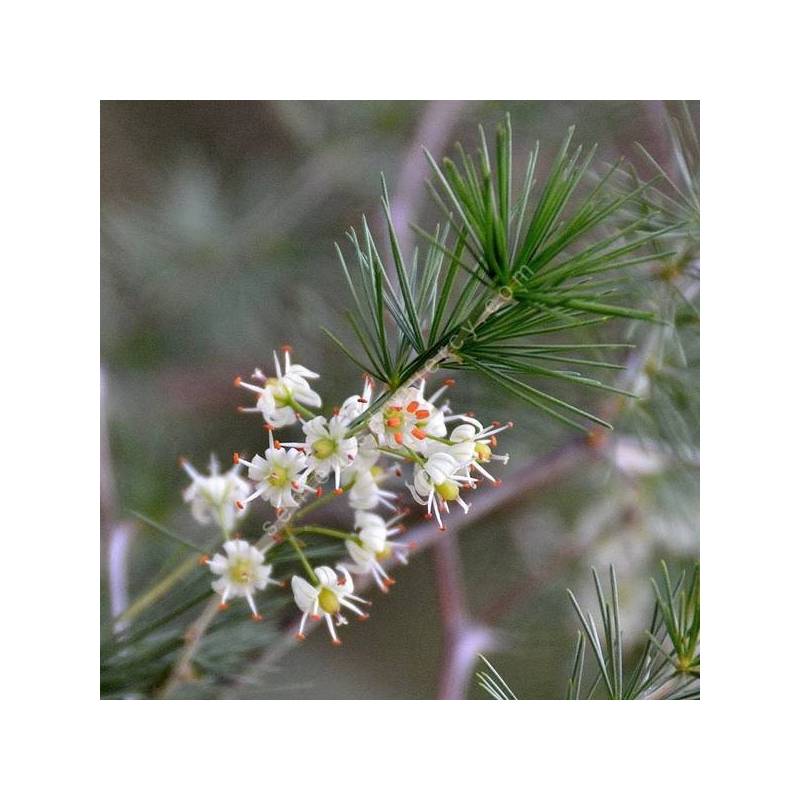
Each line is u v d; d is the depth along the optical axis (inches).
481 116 17.7
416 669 18.2
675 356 14.6
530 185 11.6
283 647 13.9
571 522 16.6
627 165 14.6
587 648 16.1
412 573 18.6
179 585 14.0
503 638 15.5
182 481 15.8
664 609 12.5
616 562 15.9
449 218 11.4
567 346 11.5
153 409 18.6
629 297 14.1
